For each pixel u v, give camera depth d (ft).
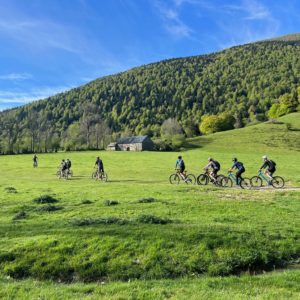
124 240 47.50
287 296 32.83
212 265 43.34
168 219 57.06
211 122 582.76
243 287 35.70
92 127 507.30
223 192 89.25
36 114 485.56
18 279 41.50
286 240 49.80
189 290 34.73
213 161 112.16
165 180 143.23
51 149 433.48
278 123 507.71
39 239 48.26
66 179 153.99
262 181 115.75
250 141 414.82
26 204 74.18
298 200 78.79
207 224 54.80
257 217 62.23
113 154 317.42
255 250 46.32
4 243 47.85
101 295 34.17
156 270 42.27
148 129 632.38
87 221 54.85
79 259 44.24
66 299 32.86
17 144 422.00
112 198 80.43
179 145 416.05
